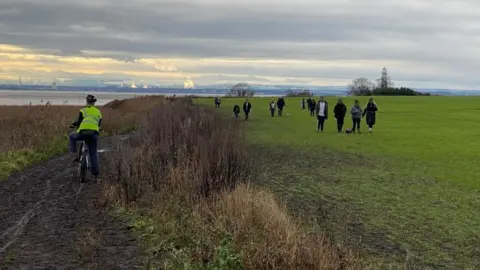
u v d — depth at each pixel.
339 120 33.91
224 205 9.40
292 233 7.75
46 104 30.30
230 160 11.49
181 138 13.78
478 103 83.12
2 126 22.41
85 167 14.13
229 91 152.12
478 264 8.58
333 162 20.06
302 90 142.25
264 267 7.06
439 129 36.34
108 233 9.04
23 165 16.64
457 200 13.34
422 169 18.47
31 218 10.11
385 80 163.50
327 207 12.20
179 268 7.16
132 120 34.47
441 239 9.90
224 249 7.35
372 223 10.89
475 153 23.00
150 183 11.25
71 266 7.39
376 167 18.89
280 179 16.08
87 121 14.02
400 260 8.55
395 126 39.22
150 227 9.09
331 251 7.45
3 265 7.39
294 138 29.50
